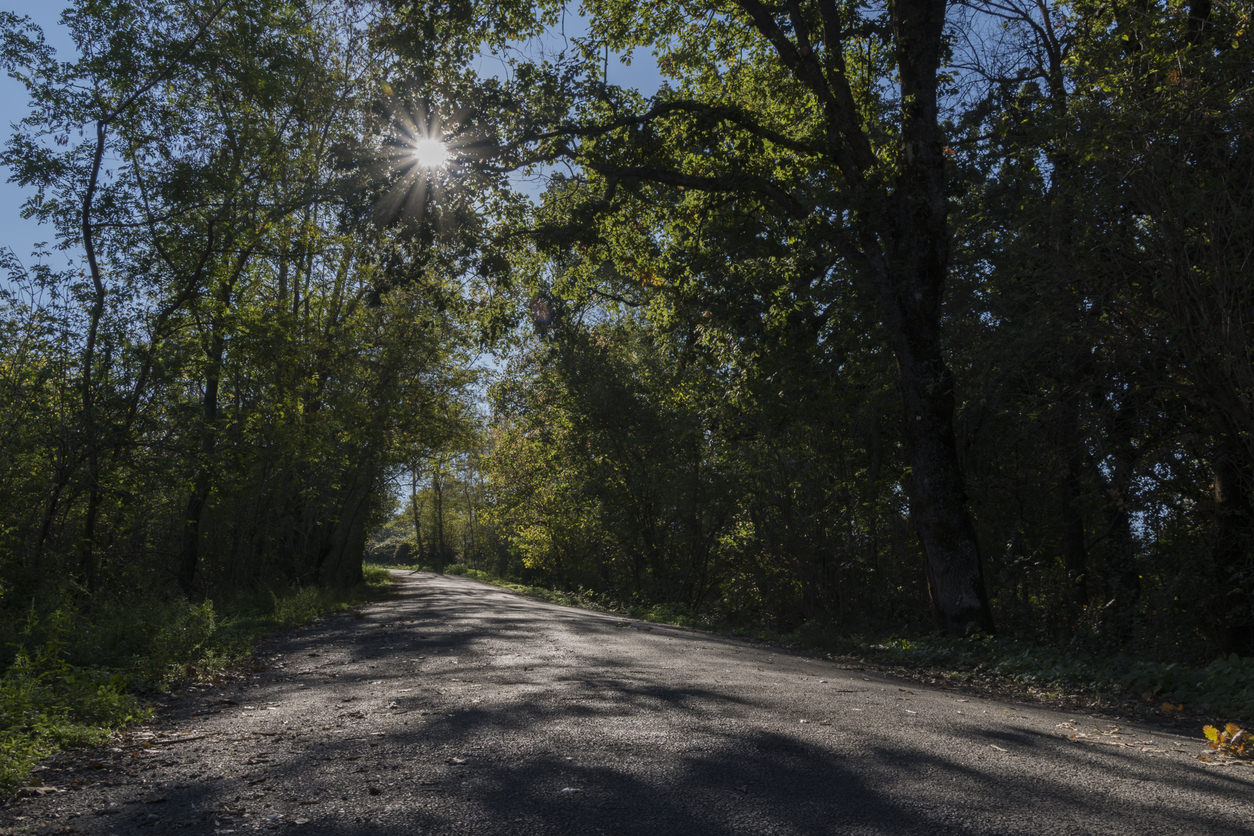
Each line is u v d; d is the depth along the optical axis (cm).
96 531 1717
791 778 459
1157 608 1355
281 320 2056
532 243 1777
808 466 2441
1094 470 1467
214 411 2031
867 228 1507
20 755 529
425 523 9644
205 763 528
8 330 1468
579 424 3291
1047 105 1373
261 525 2444
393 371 2875
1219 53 1048
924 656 1287
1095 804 420
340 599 2583
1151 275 1088
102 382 1557
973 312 1486
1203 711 815
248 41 1708
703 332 1797
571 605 3228
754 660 1193
